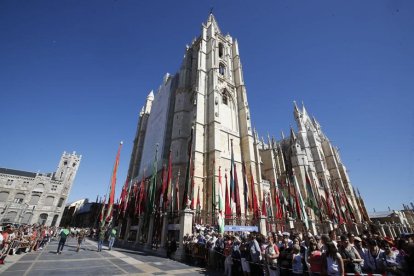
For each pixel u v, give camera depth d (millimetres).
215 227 23328
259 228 24125
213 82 42625
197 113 39500
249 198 34188
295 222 31266
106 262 15078
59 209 73438
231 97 47719
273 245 10539
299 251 9641
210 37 51750
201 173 34375
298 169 52875
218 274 13000
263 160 52719
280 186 48625
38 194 70500
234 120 45500
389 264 8078
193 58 53906
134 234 31344
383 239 9781
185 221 19312
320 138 73312
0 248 12961
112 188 30953
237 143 42688
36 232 23328
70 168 82812
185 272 12922
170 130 48531
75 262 14758
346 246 7855
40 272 11367
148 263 15336
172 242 19203
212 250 15062
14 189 68250
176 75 56906
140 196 30969
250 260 11828
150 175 44625
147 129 61250
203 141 37656
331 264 7098
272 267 9945
